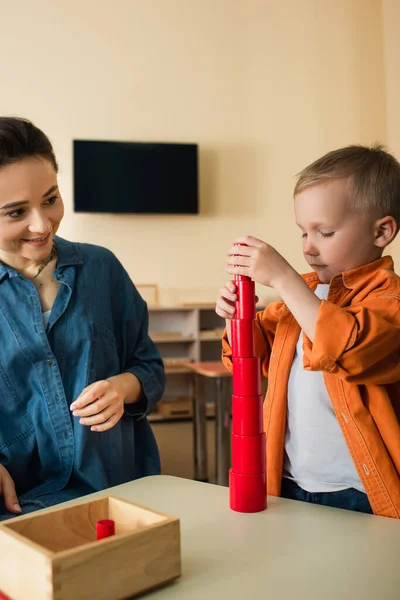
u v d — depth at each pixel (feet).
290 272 2.50
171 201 15.49
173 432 13.53
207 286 16.08
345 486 2.85
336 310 2.41
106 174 15.16
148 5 15.79
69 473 3.50
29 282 3.56
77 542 1.94
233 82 16.19
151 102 15.81
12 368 3.51
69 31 15.43
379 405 2.70
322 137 16.49
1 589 1.70
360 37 16.47
